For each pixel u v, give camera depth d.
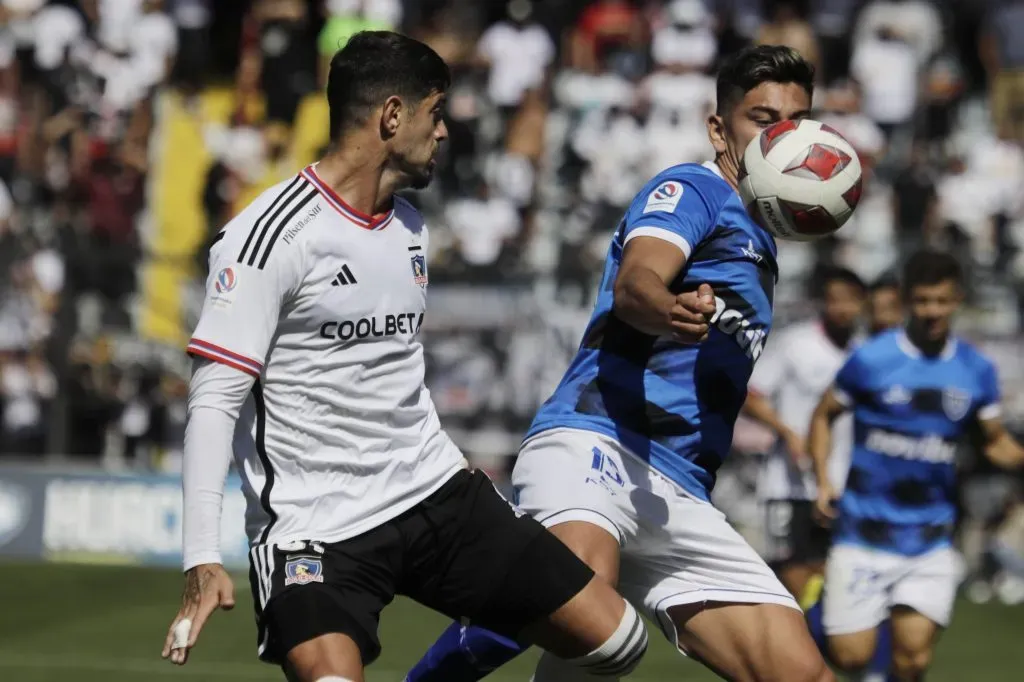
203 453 13.41
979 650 33.16
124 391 45.72
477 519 14.80
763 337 16.59
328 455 14.12
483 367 45.09
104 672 28.27
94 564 41.88
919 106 56.22
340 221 13.94
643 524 16.17
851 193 15.89
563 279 45.97
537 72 56.00
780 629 15.95
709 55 54.66
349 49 14.14
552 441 16.41
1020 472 42.09
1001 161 53.44
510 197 51.44
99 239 51.22
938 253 24.42
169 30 57.16
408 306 14.32
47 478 42.59
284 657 13.56
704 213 15.95
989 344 44.78
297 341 13.88
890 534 24.36
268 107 54.38
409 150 14.16
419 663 17.05
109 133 54.03
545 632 14.76
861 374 24.58
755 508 43.44
